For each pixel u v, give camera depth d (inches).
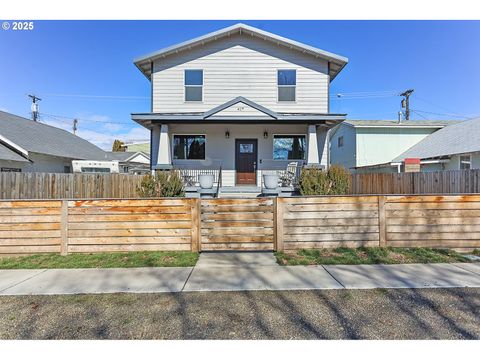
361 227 218.8
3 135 545.0
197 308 130.2
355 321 117.6
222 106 428.8
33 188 379.2
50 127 875.4
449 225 215.8
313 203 218.5
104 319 121.6
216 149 502.6
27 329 114.7
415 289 148.6
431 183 387.9
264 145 503.5
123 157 1137.4
